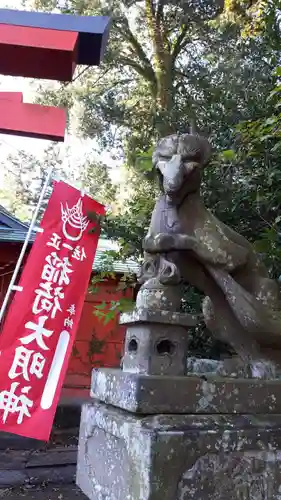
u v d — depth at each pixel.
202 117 4.54
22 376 4.26
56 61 2.24
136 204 4.81
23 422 4.18
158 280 1.91
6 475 5.32
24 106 2.32
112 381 1.89
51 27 2.16
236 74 4.57
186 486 1.54
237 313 1.86
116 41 9.20
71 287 4.45
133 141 7.37
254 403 1.77
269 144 3.52
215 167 3.88
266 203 3.57
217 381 1.75
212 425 1.65
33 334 4.34
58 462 5.85
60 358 4.41
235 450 1.64
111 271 5.19
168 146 1.97
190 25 8.38
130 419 1.68
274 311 1.91
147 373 1.73
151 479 1.49
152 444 1.51
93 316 7.95
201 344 3.78
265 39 4.11
